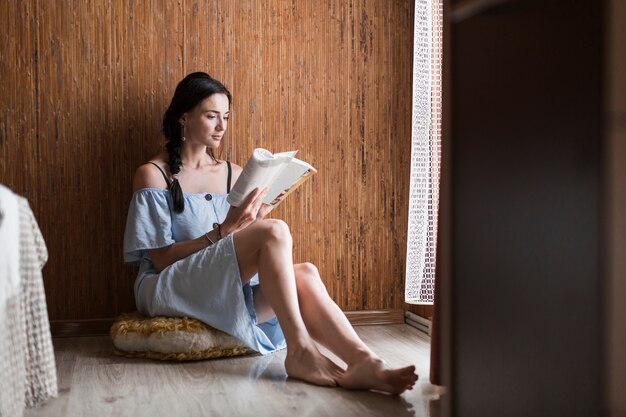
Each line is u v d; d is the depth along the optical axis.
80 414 1.76
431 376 2.06
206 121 2.61
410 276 2.53
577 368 1.06
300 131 2.95
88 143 2.77
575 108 1.04
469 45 1.20
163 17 2.80
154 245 2.50
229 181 2.75
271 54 2.91
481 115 1.19
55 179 2.75
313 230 2.99
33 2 2.69
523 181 1.12
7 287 1.32
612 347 1.02
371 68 3.02
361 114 3.02
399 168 3.07
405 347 2.63
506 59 1.14
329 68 2.97
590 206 1.03
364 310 3.05
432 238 2.52
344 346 2.11
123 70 2.78
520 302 1.14
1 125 2.69
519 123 1.13
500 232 1.16
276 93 2.92
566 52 1.05
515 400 1.14
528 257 1.12
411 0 3.04
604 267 1.02
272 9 2.90
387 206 3.06
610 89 0.98
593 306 1.03
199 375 2.18
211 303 2.38
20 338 1.40
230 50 2.87
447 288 1.24
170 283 2.42
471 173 1.21
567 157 1.05
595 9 1.00
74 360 2.37
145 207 2.53
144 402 1.88
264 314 2.51
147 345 2.36
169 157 2.63
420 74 2.45
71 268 2.78
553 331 1.09
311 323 2.24
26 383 1.48
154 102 2.81
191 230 2.56
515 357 1.14
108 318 2.81
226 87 2.87
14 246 1.35
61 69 2.73
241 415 1.77
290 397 1.94
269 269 2.25
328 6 2.96
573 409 1.07
